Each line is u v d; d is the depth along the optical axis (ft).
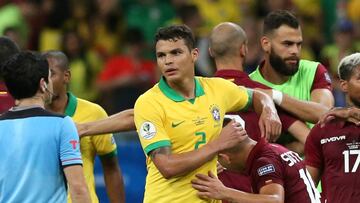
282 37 53.88
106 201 71.41
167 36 45.01
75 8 98.63
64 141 42.98
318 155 48.98
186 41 45.19
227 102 46.52
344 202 47.93
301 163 46.73
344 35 90.79
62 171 43.29
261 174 45.55
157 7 100.12
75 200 42.68
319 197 46.62
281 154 46.24
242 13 98.12
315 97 54.75
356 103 48.47
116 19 99.25
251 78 55.77
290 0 98.99
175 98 45.21
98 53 95.20
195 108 45.29
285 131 51.93
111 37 98.12
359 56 48.16
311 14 100.68
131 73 89.76
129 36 91.30
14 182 42.75
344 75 48.37
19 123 43.11
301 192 45.96
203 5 97.55
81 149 51.19
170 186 45.01
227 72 51.96
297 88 55.06
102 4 99.35
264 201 44.73
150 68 90.99
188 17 92.07
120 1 100.73
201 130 45.16
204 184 44.83
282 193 45.24
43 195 42.68
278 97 51.19
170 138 45.14
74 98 52.03
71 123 43.47
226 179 49.90
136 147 73.77
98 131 48.75
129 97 86.79
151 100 45.27
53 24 96.73
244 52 52.65
